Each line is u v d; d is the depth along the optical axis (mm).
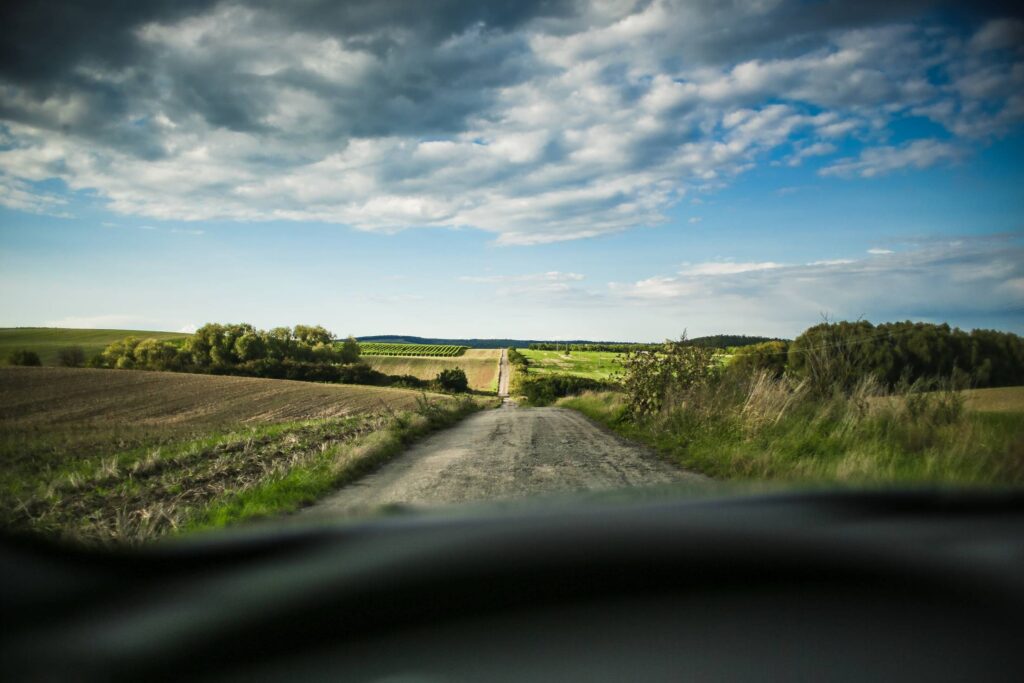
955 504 1575
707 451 8703
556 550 1052
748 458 7559
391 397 45250
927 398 8289
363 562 1044
